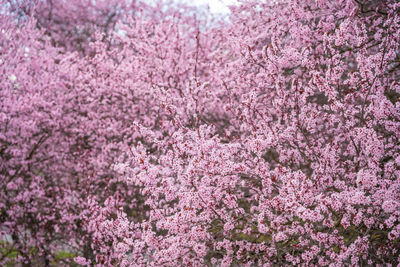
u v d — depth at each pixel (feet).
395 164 12.55
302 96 15.30
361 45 14.56
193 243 13.96
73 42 48.91
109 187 26.71
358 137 12.89
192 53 29.91
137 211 25.40
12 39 27.78
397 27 14.30
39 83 28.60
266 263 14.34
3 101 26.22
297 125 15.70
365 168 14.65
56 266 27.20
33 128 27.76
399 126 12.87
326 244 12.62
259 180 15.71
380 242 13.82
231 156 15.14
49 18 47.42
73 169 30.89
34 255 26.94
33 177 28.43
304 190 12.43
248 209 19.08
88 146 30.40
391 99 17.74
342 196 12.04
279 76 16.26
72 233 27.22
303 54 15.94
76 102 30.58
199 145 14.70
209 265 16.31
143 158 14.62
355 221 11.85
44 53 30.42
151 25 29.35
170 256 13.73
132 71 26.45
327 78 13.73
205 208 14.23
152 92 23.90
